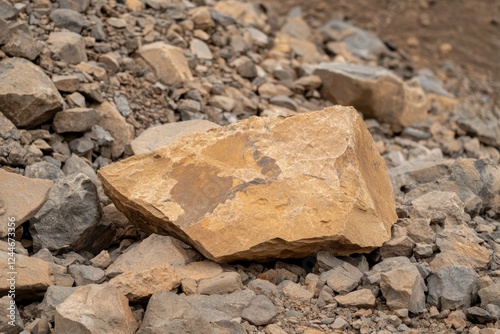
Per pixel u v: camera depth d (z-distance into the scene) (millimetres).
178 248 1836
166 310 1650
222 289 1752
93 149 2248
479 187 2133
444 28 3791
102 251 1860
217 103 2521
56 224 1871
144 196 1830
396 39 3660
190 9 2834
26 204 1829
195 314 1636
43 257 1821
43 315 1675
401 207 2000
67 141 2219
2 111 2109
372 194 1879
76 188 1882
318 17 3664
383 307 1764
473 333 1693
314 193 1800
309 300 1766
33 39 2266
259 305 1718
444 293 1768
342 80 2805
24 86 2121
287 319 1718
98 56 2447
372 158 1951
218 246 1776
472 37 3766
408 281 1745
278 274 1832
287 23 3309
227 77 2676
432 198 2023
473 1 3984
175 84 2504
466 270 1790
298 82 2812
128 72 2465
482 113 3176
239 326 1664
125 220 2002
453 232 1929
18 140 2074
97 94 2297
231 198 1804
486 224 2062
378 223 1850
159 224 1852
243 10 3045
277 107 2666
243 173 1826
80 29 2473
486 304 1755
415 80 2924
